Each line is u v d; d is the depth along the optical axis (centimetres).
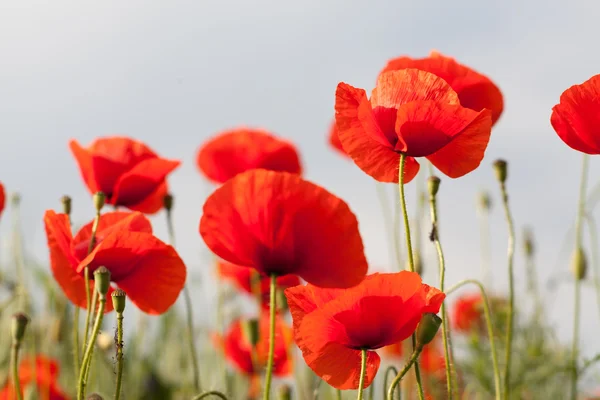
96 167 105
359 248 79
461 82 92
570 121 88
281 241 80
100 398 81
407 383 101
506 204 96
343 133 84
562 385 117
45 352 117
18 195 115
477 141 83
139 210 108
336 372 83
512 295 96
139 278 89
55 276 91
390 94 85
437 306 81
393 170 85
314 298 82
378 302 80
